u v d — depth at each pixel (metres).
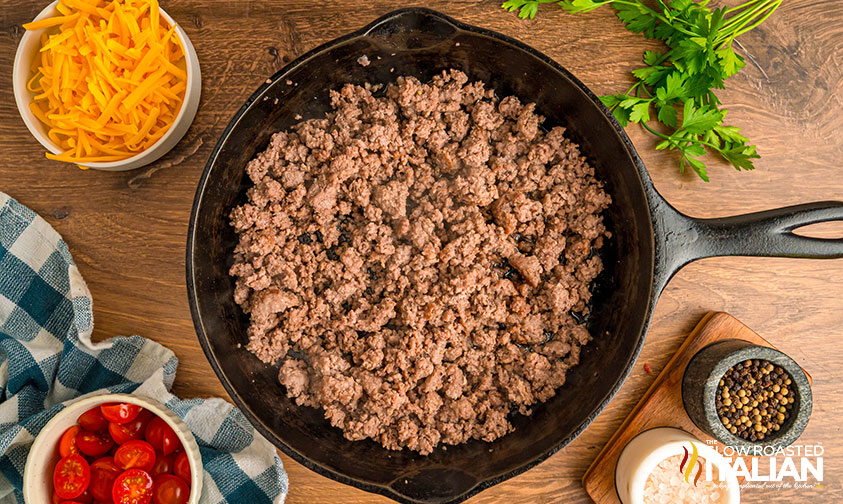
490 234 0.56
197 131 0.60
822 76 0.60
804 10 0.60
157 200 0.60
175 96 0.57
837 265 0.60
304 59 0.51
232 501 0.59
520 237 0.57
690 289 0.60
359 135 0.57
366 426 0.55
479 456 0.56
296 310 0.56
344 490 0.60
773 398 0.56
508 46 0.52
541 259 0.56
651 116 0.60
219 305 0.55
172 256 0.60
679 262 0.51
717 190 0.60
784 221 0.50
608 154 0.54
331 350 0.56
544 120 0.58
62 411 0.54
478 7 0.60
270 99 0.54
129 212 0.60
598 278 0.58
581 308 0.57
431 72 0.57
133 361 0.60
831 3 0.60
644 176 0.51
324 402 0.56
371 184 0.57
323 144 0.57
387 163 0.57
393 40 0.53
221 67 0.60
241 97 0.60
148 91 0.55
